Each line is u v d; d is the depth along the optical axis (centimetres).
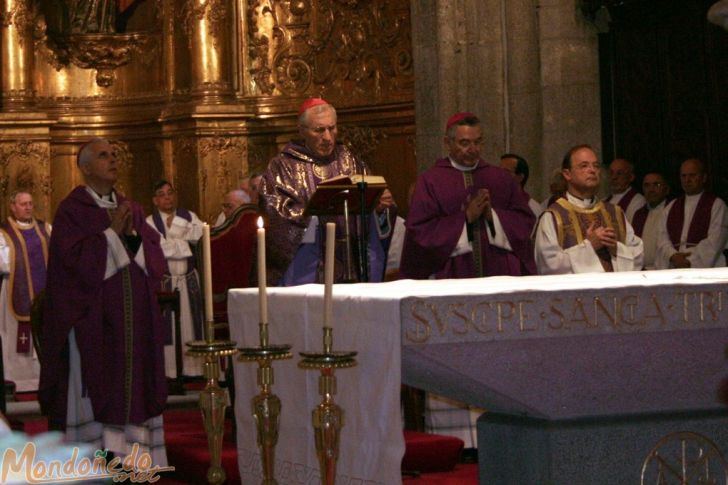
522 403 430
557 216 790
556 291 407
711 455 442
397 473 432
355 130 1622
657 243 1062
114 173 794
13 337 1360
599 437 430
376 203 702
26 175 1723
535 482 433
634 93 1147
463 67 1212
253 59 1731
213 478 487
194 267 1384
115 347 774
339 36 1659
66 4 1808
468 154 782
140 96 1798
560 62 1158
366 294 441
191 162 1695
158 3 1794
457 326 400
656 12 1124
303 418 527
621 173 1108
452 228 761
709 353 437
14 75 1747
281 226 773
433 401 810
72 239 774
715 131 1090
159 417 800
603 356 426
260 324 454
